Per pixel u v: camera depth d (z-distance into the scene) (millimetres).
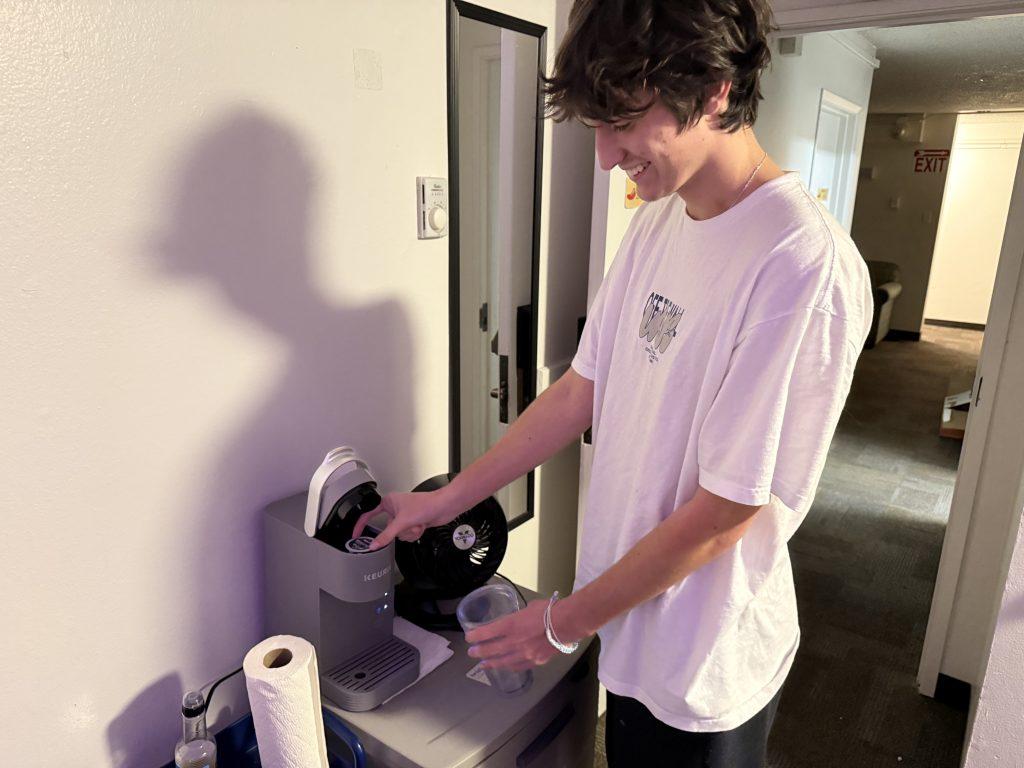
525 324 1662
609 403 1039
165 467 1021
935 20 1802
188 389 1026
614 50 718
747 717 979
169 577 1058
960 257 8234
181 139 954
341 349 1235
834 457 4109
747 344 811
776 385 798
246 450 1122
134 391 965
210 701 1101
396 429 1379
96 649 991
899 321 7672
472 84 1370
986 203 7973
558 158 1663
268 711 872
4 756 924
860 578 2785
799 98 3342
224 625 1148
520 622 949
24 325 849
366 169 1207
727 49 735
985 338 1890
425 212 1318
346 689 1057
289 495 1200
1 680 904
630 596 882
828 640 2396
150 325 967
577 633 912
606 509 1049
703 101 755
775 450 814
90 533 954
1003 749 1228
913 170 7348
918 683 2162
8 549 880
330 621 1089
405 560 1272
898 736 1978
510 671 1102
